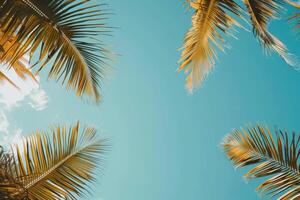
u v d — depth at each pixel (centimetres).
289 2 393
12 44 329
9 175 292
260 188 380
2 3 309
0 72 389
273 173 381
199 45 491
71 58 366
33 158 391
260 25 449
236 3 448
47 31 336
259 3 443
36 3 321
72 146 416
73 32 344
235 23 457
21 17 317
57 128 420
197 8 479
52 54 340
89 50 366
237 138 423
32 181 376
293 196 361
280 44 414
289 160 379
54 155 403
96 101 409
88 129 439
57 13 330
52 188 385
